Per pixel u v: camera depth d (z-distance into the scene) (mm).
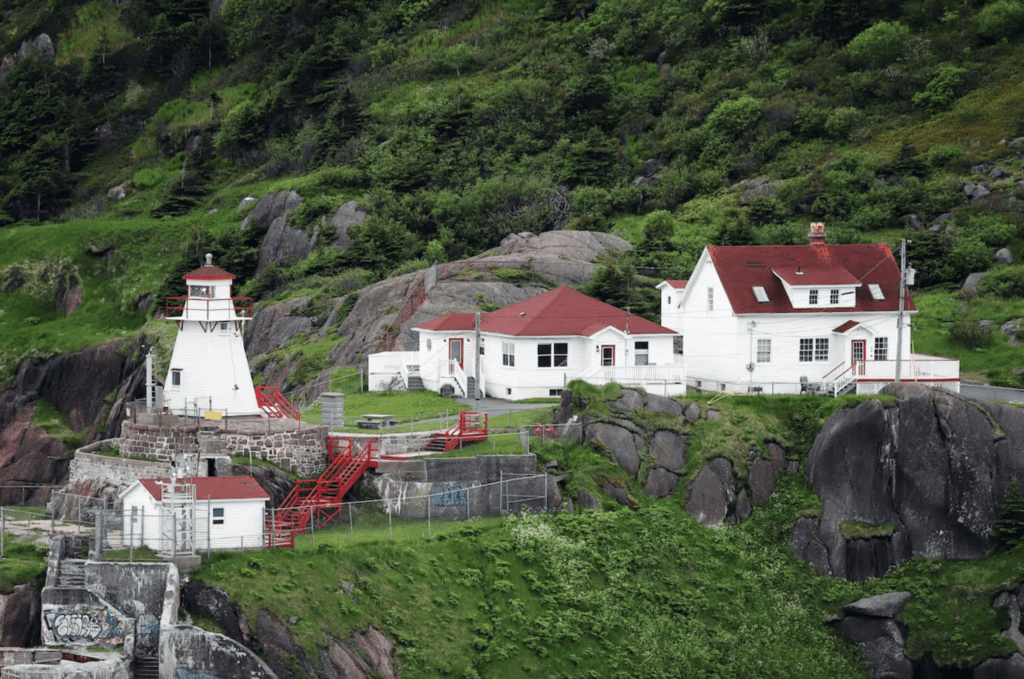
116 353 125938
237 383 74062
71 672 52219
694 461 72000
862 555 70438
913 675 67062
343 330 105812
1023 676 65312
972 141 137375
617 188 140125
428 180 149750
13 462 121500
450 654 58125
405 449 70250
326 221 138750
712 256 84062
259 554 57969
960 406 72875
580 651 60656
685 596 65500
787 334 81875
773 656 64000
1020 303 105688
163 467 67188
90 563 55625
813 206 130250
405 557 62219
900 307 76625
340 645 55344
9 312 145625
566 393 74250
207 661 52969
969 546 71875
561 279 106688
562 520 67938
